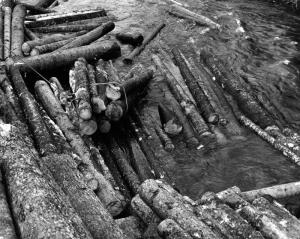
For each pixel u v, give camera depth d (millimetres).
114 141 9297
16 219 5074
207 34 16672
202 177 8734
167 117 10094
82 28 16328
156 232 5938
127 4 20703
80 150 8227
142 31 17297
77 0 21391
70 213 5340
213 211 6227
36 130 8023
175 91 11523
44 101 9719
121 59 14297
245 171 8820
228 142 9711
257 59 14414
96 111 9164
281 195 7324
